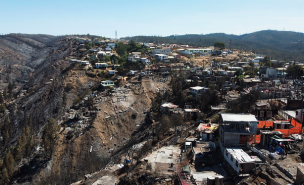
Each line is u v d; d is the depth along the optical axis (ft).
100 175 173.47
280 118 204.03
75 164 250.78
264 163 123.54
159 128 256.52
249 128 148.97
